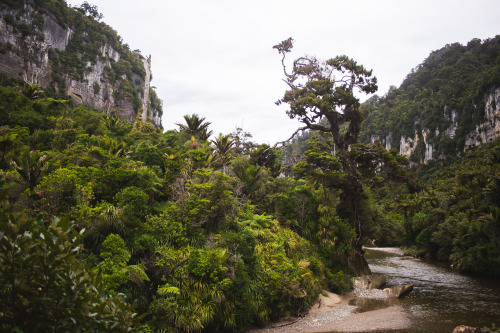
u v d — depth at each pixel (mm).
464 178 39219
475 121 108125
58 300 5371
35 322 5211
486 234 33438
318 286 21312
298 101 33938
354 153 29875
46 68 82750
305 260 21484
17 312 5105
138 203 14375
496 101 99812
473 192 36094
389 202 60000
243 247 16688
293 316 17750
